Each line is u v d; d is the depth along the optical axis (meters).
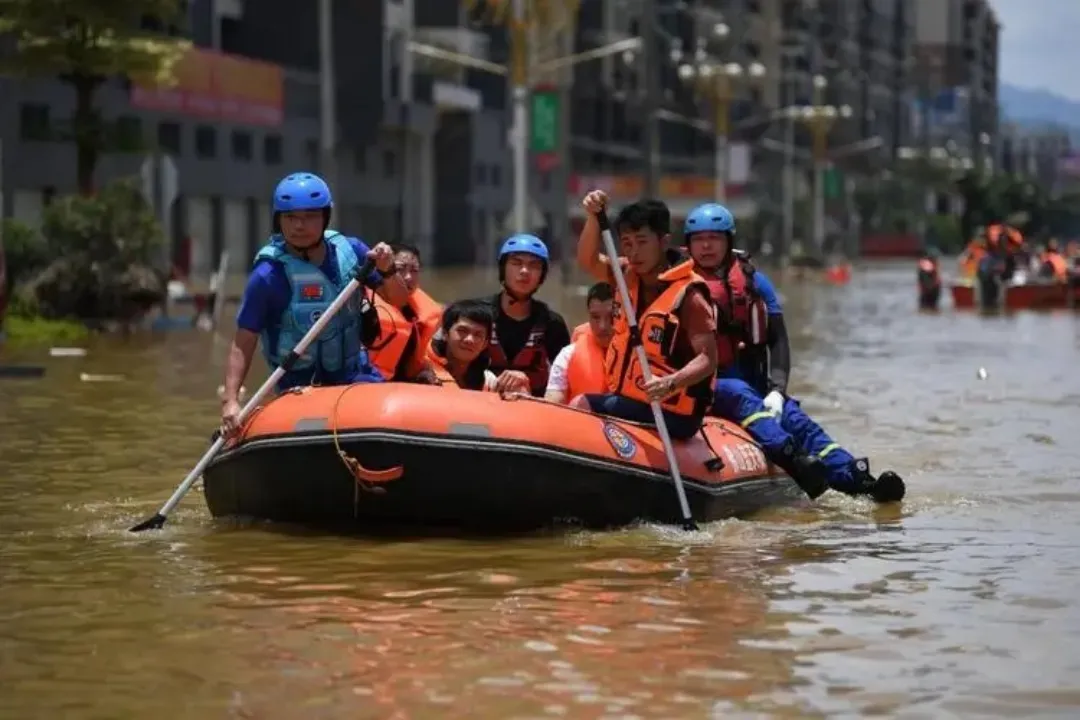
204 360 47.31
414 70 139.12
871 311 85.88
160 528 20.69
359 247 22.22
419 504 20.19
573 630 15.63
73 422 32.38
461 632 15.56
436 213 145.50
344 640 15.30
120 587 17.55
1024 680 13.98
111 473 25.72
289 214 21.19
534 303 22.78
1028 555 19.23
